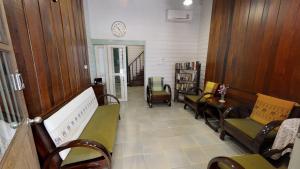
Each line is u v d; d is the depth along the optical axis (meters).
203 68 4.45
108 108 2.88
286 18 2.08
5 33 0.94
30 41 1.38
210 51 4.00
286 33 2.08
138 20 4.24
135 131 2.82
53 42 1.81
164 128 2.95
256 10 2.56
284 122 1.66
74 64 2.51
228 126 2.34
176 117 3.50
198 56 4.72
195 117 3.44
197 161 2.02
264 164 1.36
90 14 3.96
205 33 4.29
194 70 4.45
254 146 1.87
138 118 3.44
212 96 3.38
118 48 4.33
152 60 4.59
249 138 1.95
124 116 3.55
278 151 1.48
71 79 2.34
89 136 1.84
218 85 3.46
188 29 4.57
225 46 3.39
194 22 4.55
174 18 4.34
